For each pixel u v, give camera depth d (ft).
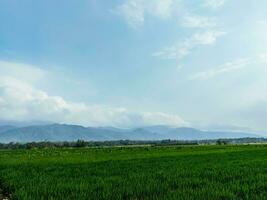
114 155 204.23
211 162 122.11
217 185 59.47
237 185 58.70
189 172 83.30
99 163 130.72
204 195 50.03
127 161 139.23
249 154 181.06
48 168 109.19
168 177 72.18
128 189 56.18
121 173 86.38
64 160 160.97
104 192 54.60
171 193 52.24
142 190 55.36
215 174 77.82
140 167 104.94
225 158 147.33
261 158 144.36
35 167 115.03
